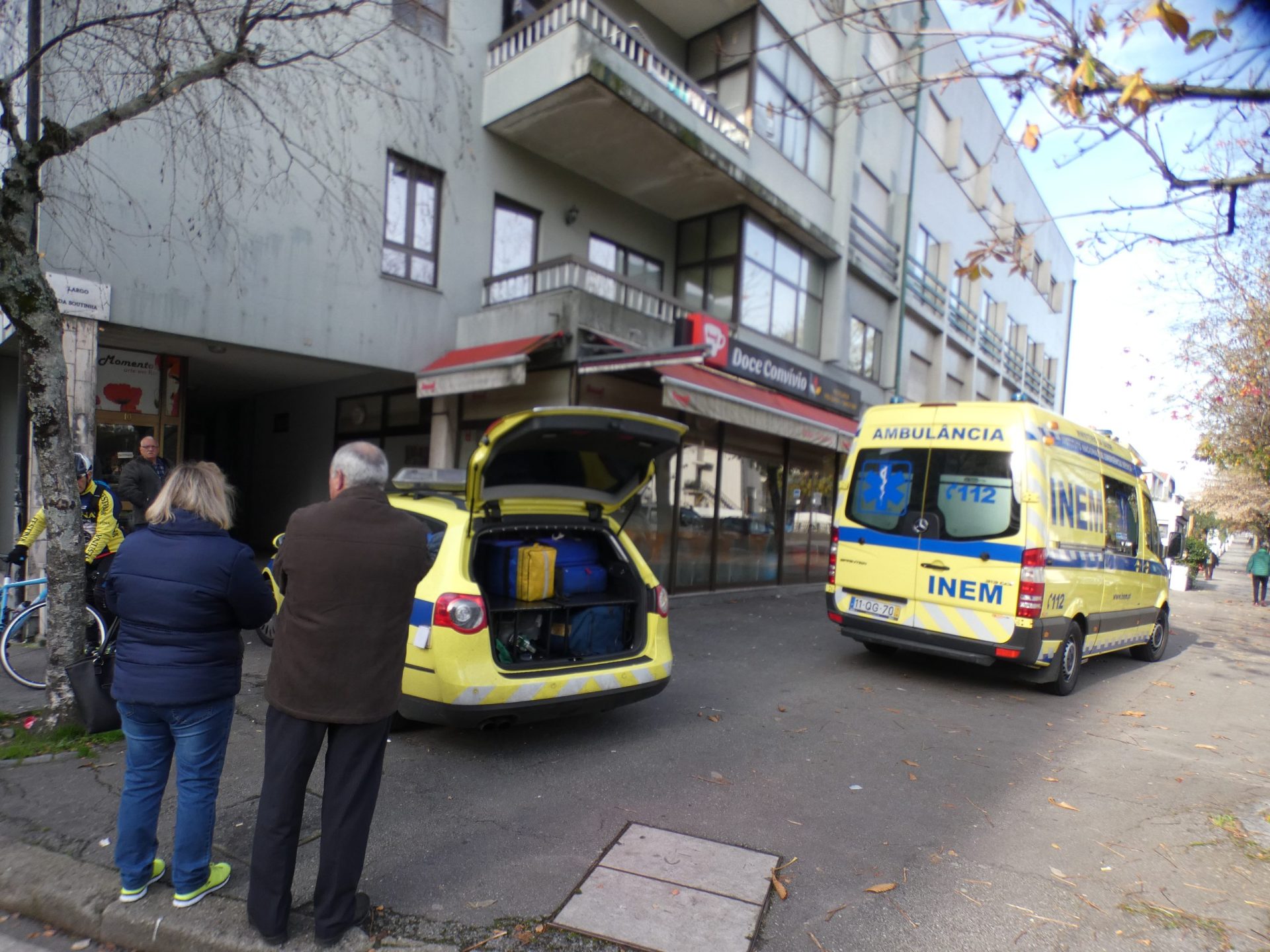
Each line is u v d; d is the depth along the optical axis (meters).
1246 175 3.34
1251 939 3.04
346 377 11.43
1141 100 3.05
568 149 10.94
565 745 4.96
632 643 5.27
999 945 2.94
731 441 12.44
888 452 7.54
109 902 2.85
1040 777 4.88
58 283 6.71
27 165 4.13
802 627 9.94
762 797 4.28
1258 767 5.33
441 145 9.87
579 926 2.90
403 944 2.73
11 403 8.70
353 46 6.93
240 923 2.76
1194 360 11.31
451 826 3.71
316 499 12.65
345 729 2.68
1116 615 8.38
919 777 4.76
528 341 9.02
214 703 2.79
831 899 3.22
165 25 5.44
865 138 16.23
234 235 7.98
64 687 4.38
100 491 5.55
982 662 6.84
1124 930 3.08
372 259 9.22
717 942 2.85
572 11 9.31
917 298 19.11
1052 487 6.92
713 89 13.01
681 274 13.71
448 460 10.24
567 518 5.36
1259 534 27.86
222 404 15.41
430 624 4.32
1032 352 29.97
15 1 5.43
